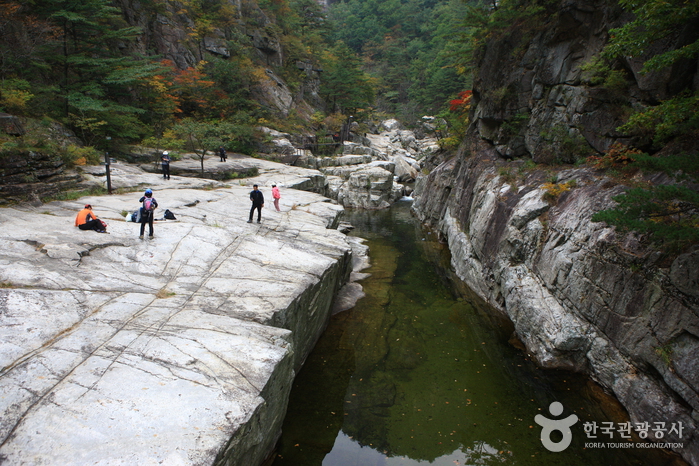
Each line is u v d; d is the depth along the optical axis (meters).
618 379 8.72
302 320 9.84
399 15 103.06
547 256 11.44
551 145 14.80
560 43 15.45
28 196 14.06
